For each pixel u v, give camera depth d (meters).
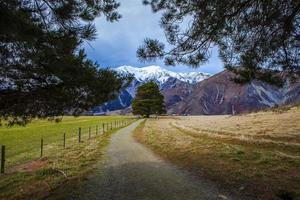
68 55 9.20
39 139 35.50
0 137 38.22
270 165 14.20
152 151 22.00
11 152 24.69
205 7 9.00
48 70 9.12
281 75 10.51
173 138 29.86
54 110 11.20
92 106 11.08
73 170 14.88
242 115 62.12
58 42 8.34
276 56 10.34
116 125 63.47
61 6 8.13
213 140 26.73
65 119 98.31
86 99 10.74
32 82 10.16
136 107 108.75
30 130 50.06
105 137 35.09
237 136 27.09
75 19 8.63
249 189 10.51
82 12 8.90
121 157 19.11
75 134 42.03
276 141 22.20
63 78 9.56
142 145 26.14
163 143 25.72
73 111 11.31
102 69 10.48
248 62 10.14
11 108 10.74
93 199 9.87
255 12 9.25
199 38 9.89
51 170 14.77
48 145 28.84
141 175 13.34
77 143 29.53
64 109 11.20
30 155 22.50
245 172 12.99
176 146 22.92
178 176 12.97
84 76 9.66
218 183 11.52
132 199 9.73
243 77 10.59
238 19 9.55
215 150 19.36
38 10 8.02
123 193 10.45
